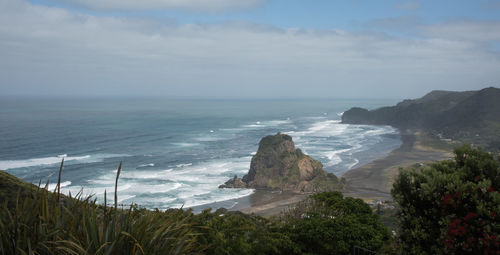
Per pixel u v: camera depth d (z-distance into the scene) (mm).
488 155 6609
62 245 3979
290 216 13688
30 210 4312
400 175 7195
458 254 5902
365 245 10852
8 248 3914
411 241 6820
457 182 6172
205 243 7754
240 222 10352
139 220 4531
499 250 5379
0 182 8047
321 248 11266
